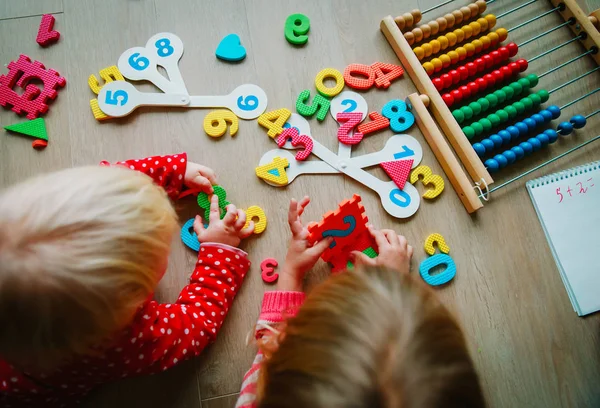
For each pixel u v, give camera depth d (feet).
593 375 2.81
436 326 1.61
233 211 2.78
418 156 3.12
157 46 3.22
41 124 3.05
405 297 1.68
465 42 3.43
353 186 3.07
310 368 1.52
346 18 3.38
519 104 3.21
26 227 1.80
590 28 3.32
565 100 3.34
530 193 3.10
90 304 1.87
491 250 2.99
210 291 2.63
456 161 3.02
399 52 3.26
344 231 2.76
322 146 3.09
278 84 3.21
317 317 1.64
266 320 2.50
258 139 3.10
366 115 3.20
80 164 3.02
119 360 2.23
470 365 1.62
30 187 1.92
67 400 2.55
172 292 2.83
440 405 1.47
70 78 3.15
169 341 2.38
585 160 3.21
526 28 3.47
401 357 1.51
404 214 3.01
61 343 1.95
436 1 3.47
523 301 2.91
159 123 3.11
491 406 2.75
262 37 3.30
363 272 1.82
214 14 3.32
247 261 2.77
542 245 3.01
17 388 2.21
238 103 3.14
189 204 2.97
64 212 1.85
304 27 3.29
